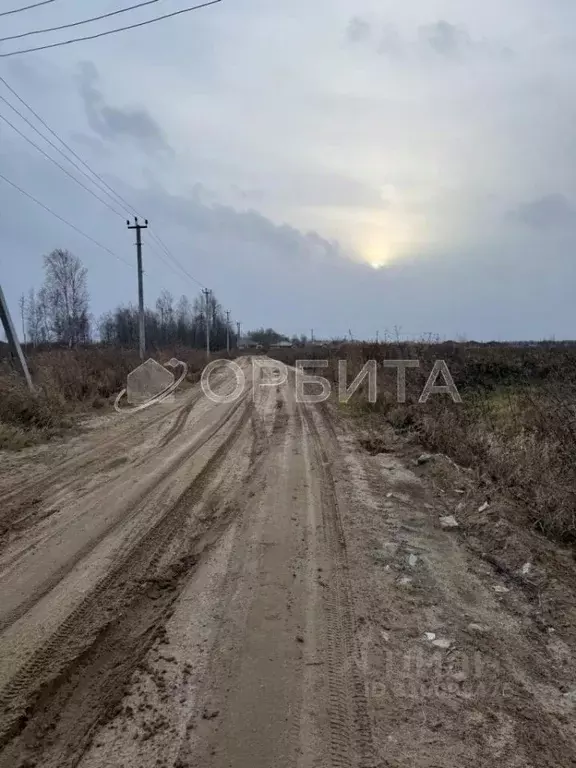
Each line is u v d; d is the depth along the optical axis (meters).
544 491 5.84
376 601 3.98
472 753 2.53
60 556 4.71
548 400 9.08
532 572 4.46
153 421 12.14
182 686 2.96
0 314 12.41
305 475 7.47
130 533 5.27
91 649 3.31
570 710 2.87
